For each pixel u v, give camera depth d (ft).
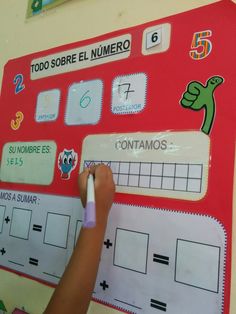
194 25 1.31
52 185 1.68
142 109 1.40
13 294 1.75
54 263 1.60
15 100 1.95
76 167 1.59
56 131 1.71
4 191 1.90
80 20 1.71
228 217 1.14
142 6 1.48
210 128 1.21
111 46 1.55
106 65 1.56
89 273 1.20
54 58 1.78
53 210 1.65
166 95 1.34
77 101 1.64
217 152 1.19
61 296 1.17
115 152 1.46
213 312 1.13
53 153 1.70
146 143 1.37
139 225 1.35
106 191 1.31
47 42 1.84
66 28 1.77
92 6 1.67
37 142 1.78
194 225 1.21
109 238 1.42
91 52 1.63
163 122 1.33
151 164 1.34
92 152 1.54
